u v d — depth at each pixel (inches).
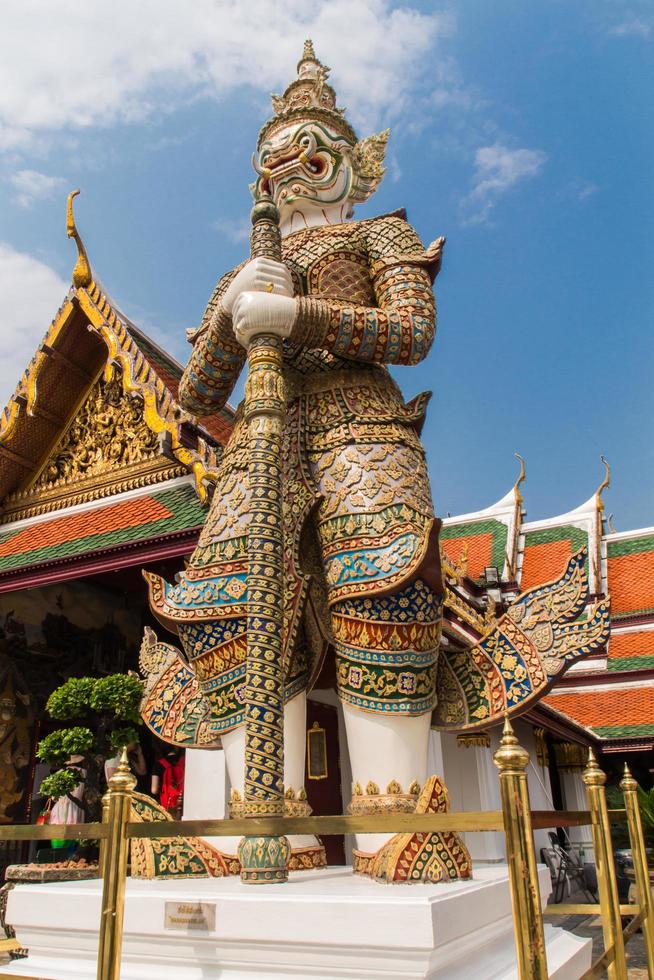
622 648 853.2
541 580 963.3
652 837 652.7
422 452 184.5
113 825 112.9
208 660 168.6
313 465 178.5
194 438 386.9
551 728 561.6
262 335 162.9
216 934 114.3
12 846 453.1
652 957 167.8
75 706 325.7
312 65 230.5
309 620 179.0
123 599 539.2
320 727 310.5
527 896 87.7
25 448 442.6
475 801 419.5
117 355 405.7
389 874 132.6
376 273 191.8
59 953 135.0
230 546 170.9
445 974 108.3
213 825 108.8
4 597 460.4
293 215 216.4
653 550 970.1
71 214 430.3
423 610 157.8
